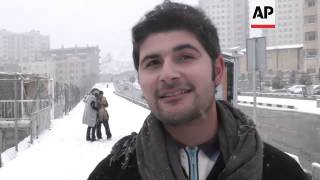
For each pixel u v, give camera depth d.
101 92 13.88
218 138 1.50
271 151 1.58
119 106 33.84
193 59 1.44
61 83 27.66
